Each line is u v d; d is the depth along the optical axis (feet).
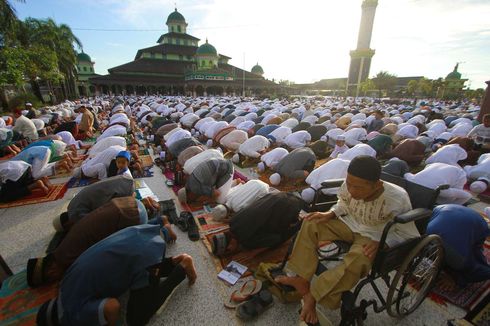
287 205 9.20
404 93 196.54
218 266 9.04
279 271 7.83
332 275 6.04
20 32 57.57
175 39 169.37
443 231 7.80
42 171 15.08
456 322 6.70
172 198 14.47
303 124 29.09
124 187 10.64
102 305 5.67
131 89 155.33
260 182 11.78
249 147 20.10
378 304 7.60
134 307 6.50
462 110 62.59
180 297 7.81
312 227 6.89
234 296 7.61
